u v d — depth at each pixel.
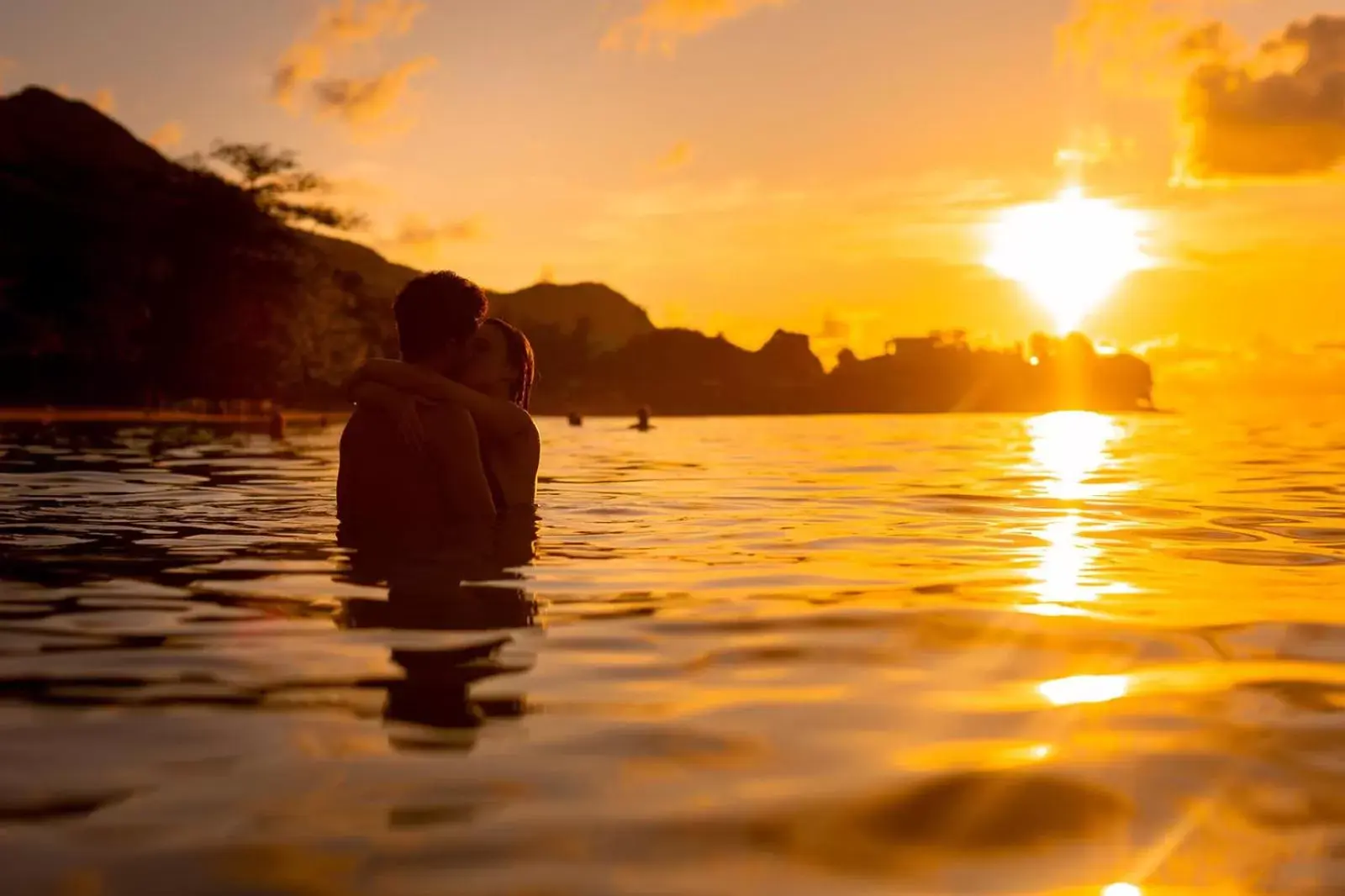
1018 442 20.12
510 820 1.31
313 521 4.66
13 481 7.41
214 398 57.50
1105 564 3.70
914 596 3.00
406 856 1.20
